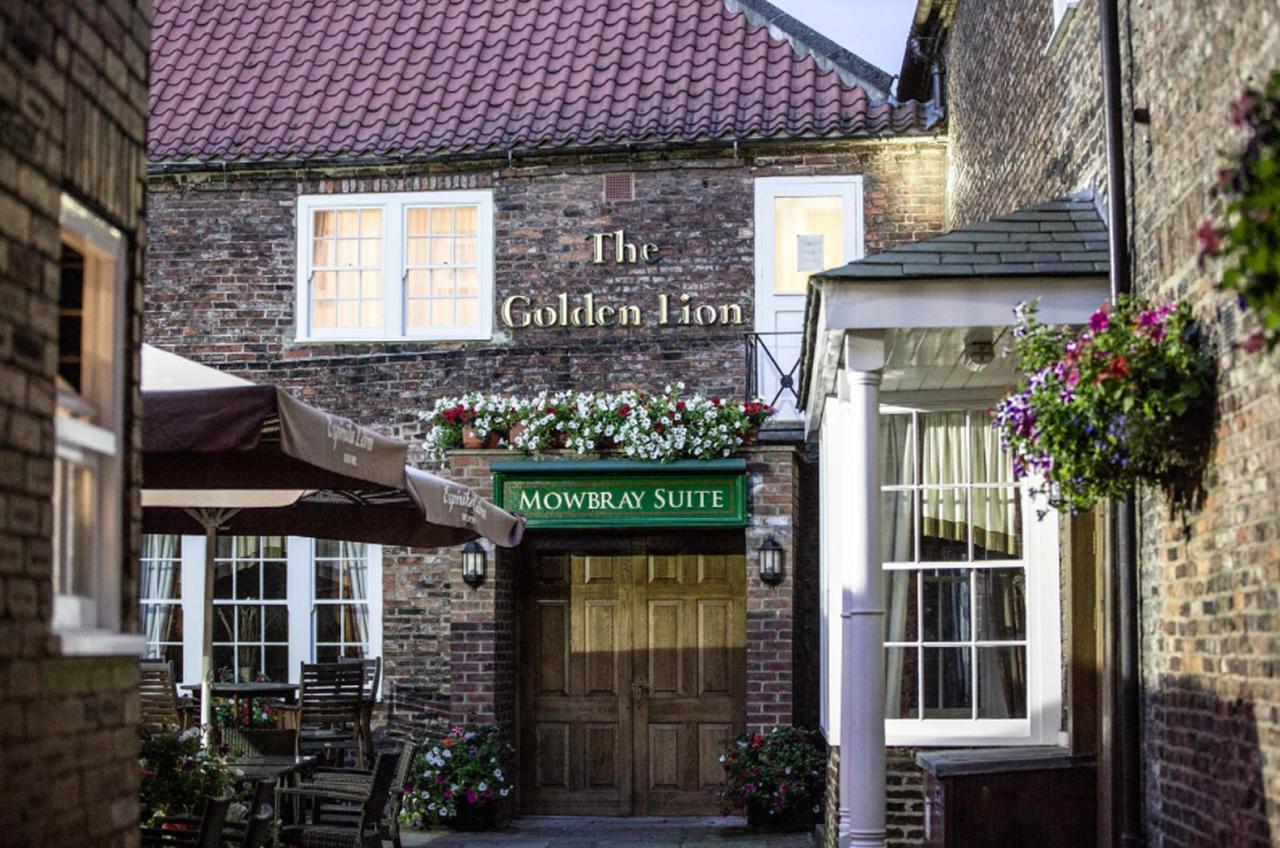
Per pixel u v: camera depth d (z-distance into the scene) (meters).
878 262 8.09
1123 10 7.89
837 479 11.58
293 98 16.72
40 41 4.46
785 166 15.70
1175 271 6.92
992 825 8.41
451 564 15.48
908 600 10.21
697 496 14.32
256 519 10.93
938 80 15.62
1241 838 6.15
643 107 16.06
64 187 4.68
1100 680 8.67
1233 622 6.20
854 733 8.46
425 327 15.95
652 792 14.98
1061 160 9.66
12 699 4.24
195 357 16.11
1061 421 6.56
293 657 15.74
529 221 15.89
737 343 15.58
